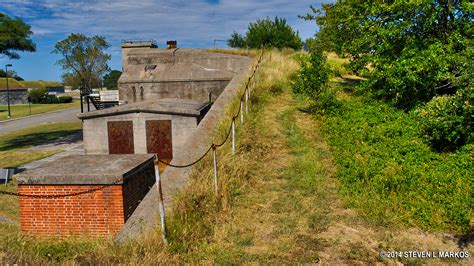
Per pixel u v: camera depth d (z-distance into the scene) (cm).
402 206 729
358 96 1617
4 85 7538
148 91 2155
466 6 1247
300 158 1013
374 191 791
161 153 1439
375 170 864
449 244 617
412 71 1261
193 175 839
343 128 1195
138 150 1449
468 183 787
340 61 2353
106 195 779
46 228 794
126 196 799
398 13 1361
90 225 785
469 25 1271
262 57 2308
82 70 6506
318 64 1453
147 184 928
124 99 2173
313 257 581
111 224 780
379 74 1398
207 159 909
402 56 1316
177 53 2422
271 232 666
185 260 584
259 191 826
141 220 694
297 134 1205
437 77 1195
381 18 1450
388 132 1118
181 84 2127
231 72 2169
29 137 2878
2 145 2562
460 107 1008
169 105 1480
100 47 6562
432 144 1021
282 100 1585
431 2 1268
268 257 585
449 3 1300
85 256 609
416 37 1382
